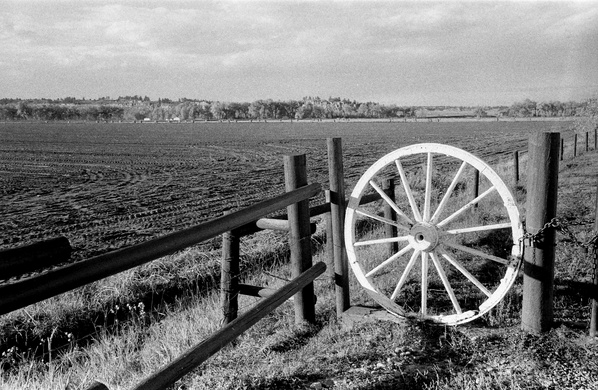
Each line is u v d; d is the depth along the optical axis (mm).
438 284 5820
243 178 24500
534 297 4168
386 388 3475
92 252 10555
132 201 17812
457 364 3764
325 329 4711
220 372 3793
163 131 94250
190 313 6113
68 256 2242
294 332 4680
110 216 14906
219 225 3398
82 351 5836
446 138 58062
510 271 4184
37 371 5266
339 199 4992
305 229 4762
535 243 4125
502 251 7082
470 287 5707
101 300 7176
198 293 7680
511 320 4566
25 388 4297
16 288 2090
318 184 4910
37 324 6457
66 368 5262
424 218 4656
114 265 2541
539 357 3756
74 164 33000
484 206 10195
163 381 2906
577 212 9391
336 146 4930
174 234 3006
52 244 2172
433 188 14672
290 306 5586
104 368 4691
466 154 4324
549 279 4141
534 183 4066
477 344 4047
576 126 36969
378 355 3943
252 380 3625
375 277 6152
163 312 7129
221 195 18859
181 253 9250
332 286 6031
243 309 5699
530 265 4164
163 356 4609
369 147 45594
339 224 5008
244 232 4938
